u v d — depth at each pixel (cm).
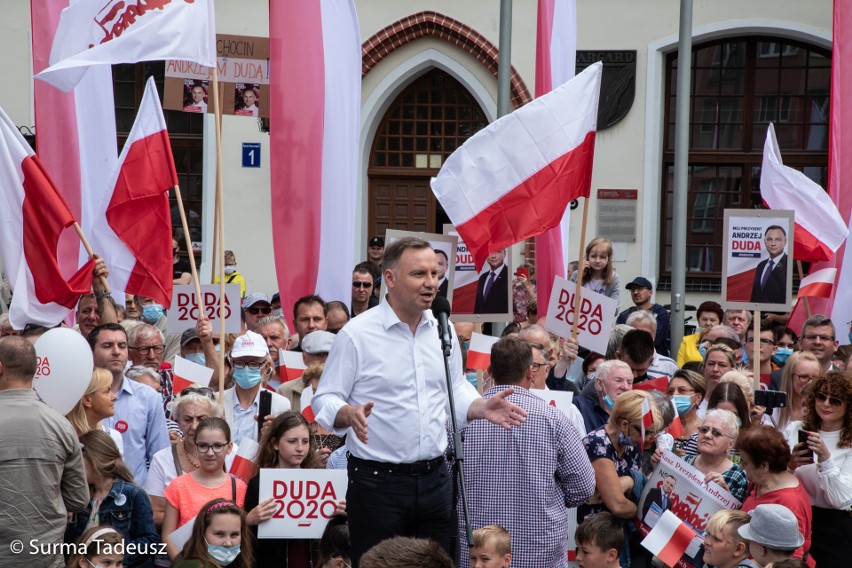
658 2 1438
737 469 601
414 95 1509
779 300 835
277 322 843
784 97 1472
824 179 1472
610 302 753
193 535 528
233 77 1012
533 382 668
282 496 560
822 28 1426
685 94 1063
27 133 1448
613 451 605
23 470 496
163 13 767
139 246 784
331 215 923
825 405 593
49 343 573
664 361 870
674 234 1070
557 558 542
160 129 782
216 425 576
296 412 586
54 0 909
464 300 732
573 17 976
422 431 477
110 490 548
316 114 916
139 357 769
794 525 510
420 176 1513
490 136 705
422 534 488
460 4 1455
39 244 767
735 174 1486
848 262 1003
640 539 607
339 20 923
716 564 539
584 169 719
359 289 1004
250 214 1463
